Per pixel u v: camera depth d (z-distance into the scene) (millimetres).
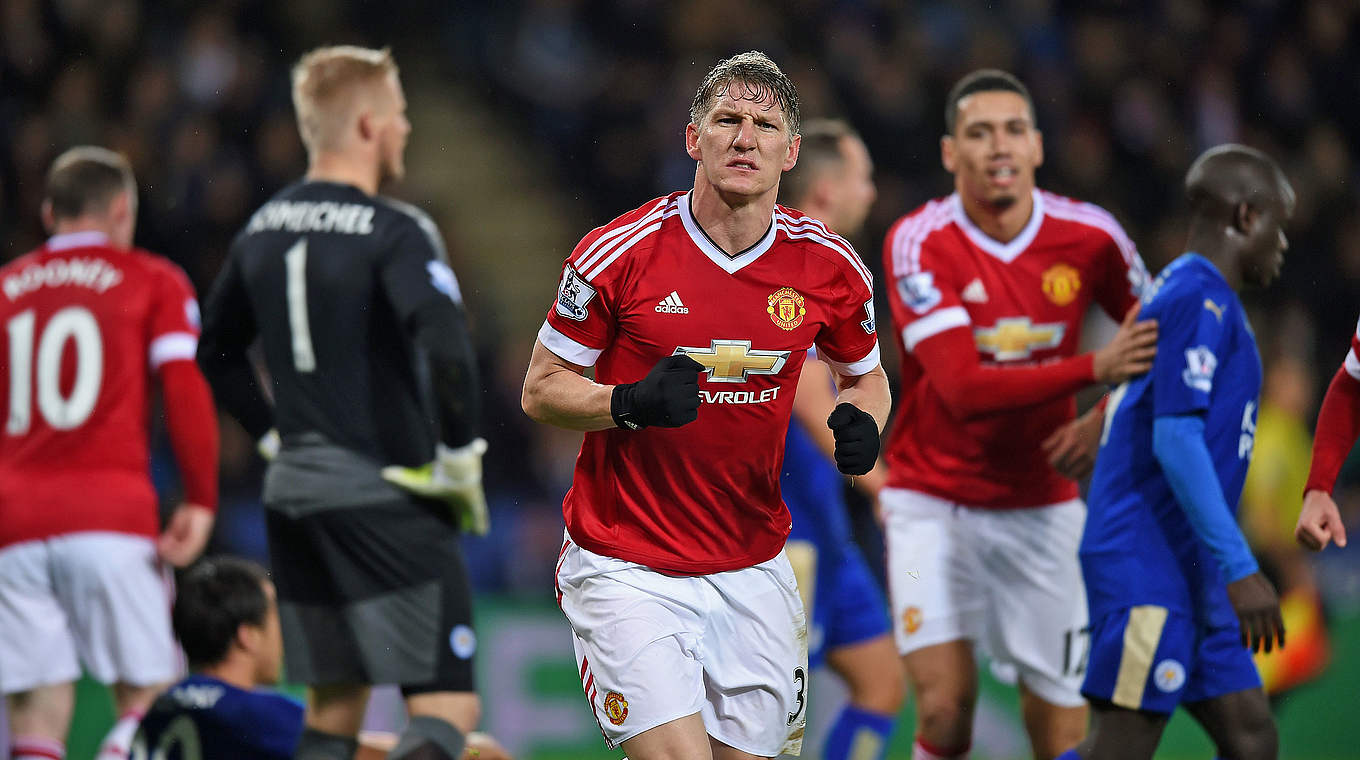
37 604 18984
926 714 17672
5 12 41562
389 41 48375
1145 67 48094
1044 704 17875
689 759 12188
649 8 47688
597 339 12539
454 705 15961
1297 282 41656
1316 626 26828
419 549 15977
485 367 37344
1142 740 15039
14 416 19203
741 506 12914
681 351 12352
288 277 16156
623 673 12414
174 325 19422
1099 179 44906
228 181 39781
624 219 12516
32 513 18859
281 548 16219
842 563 20234
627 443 12680
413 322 15820
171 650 19453
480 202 47062
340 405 16047
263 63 45250
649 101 45656
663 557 12766
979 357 17609
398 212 16375
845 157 20031
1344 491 32188
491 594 32312
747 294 12383
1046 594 17641
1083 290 17797
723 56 45906
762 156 11953
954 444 17609
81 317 19250
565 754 27000
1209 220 15250
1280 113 48500
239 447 32875
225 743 15328
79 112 40938
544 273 46375
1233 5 50531
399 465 16156
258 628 15891
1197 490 14375
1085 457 16859
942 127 44906
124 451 19312
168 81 41906
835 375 13703
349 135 16719
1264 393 27578
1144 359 15094
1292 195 15414
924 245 17562
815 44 46469
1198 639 15039
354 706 16312
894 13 47812
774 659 13227
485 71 48719
